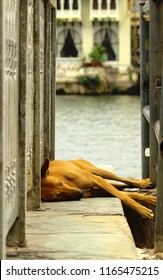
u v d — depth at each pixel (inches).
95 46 3282.5
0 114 252.2
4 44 254.8
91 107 2591.0
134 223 429.7
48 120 454.6
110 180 475.8
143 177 534.6
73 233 338.3
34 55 398.3
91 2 3284.9
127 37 3292.3
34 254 304.5
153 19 467.5
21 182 313.3
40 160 411.8
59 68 3267.7
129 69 3267.7
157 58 465.4
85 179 422.6
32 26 394.3
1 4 251.0
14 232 314.2
